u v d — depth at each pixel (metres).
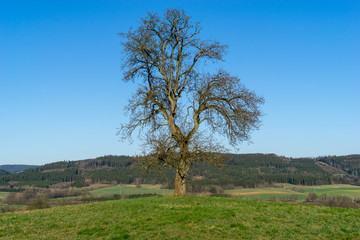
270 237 14.59
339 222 17.44
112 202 25.16
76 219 19.09
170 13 27.70
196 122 27.53
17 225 18.11
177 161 24.86
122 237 14.73
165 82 29.47
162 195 27.33
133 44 27.77
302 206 22.14
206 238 14.32
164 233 15.09
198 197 25.39
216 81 27.00
